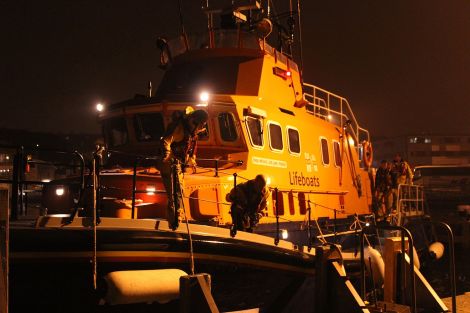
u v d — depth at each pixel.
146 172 5.99
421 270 12.13
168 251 4.69
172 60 7.97
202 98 6.51
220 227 5.51
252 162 6.46
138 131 6.89
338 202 8.87
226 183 5.89
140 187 5.72
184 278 4.39
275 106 7.43
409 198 11.87
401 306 6.01
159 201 5.74
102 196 5.60
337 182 8.94
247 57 7.54
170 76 7.88
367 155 11.27
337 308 5.65
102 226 4.33
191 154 4.91
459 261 14.21
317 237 6.66
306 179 7.70
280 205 6.90
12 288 4.01
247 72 7.42
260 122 6.75
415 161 66.00
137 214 5.64
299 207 7.37
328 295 5.73
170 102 6.58
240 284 5.75
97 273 4.39
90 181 4.50
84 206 5.29
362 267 6.02
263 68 7.41
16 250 3.89
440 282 10.99
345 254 7.07
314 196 7.87
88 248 4.19
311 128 8.21
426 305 6.33
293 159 7.41
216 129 6.54
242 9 8.12
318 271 5.76
